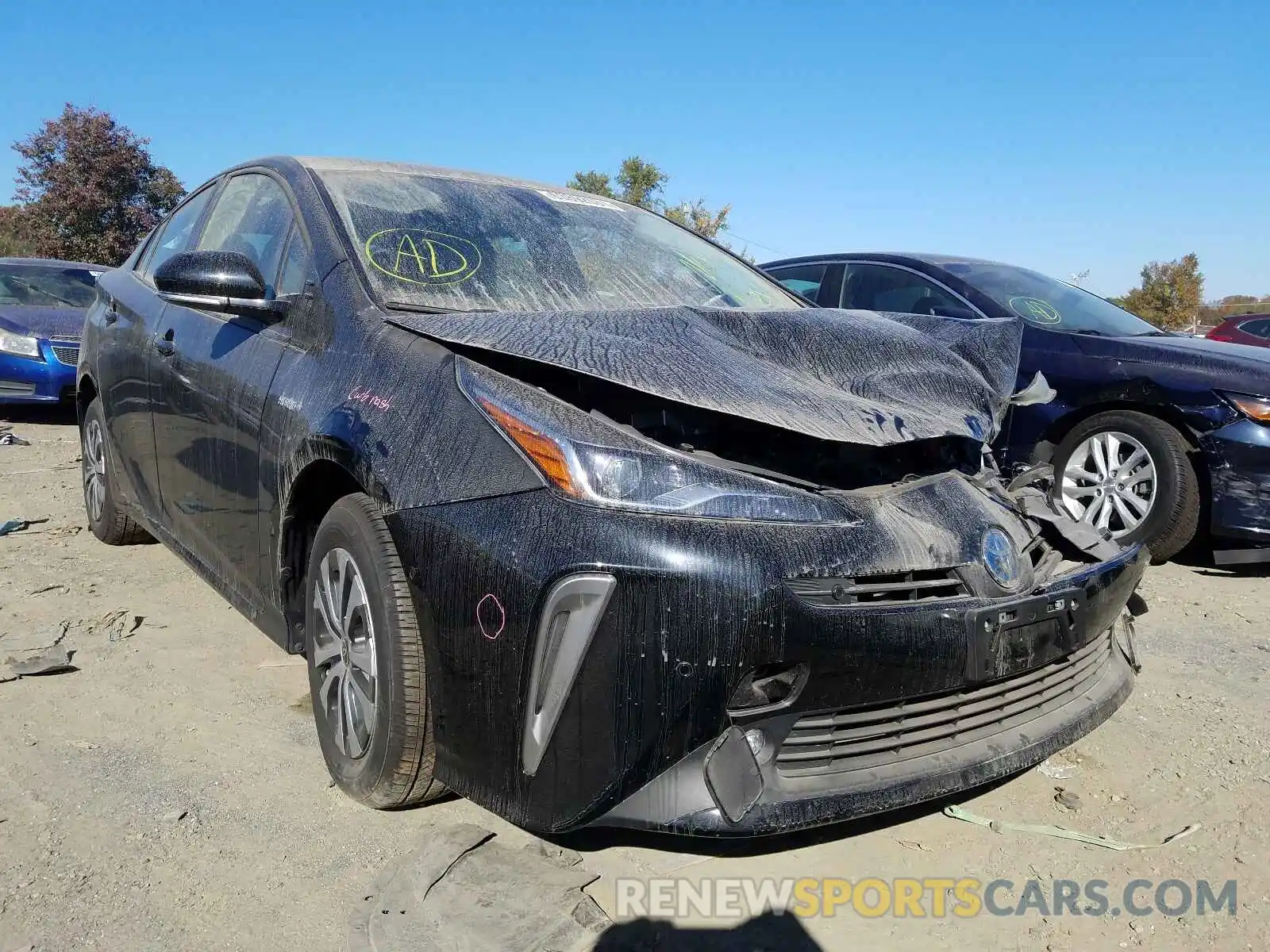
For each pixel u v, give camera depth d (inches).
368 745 93.4
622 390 84.9
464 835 91.8
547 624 76.6
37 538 194.5
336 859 89.2
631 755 75.5
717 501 79.0
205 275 110.8
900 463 93.1
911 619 80.2
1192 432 181.2
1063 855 94.2
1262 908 86.2
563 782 77.0
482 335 91.4
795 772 79.9
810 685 77.8
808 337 102.5
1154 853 95.0
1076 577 93.7
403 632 86.8
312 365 105.3
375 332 100.0
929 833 97.7
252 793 100.4
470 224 123.3
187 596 161.3
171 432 139.6
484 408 85.4
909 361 105.2
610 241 133.4
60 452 294.2
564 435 81.1
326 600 100.2
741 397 85.5
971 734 87.6
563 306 113.9
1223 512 178.5
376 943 77.1
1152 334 212.8
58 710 118.3
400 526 86.0
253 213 134.9
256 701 122.6
